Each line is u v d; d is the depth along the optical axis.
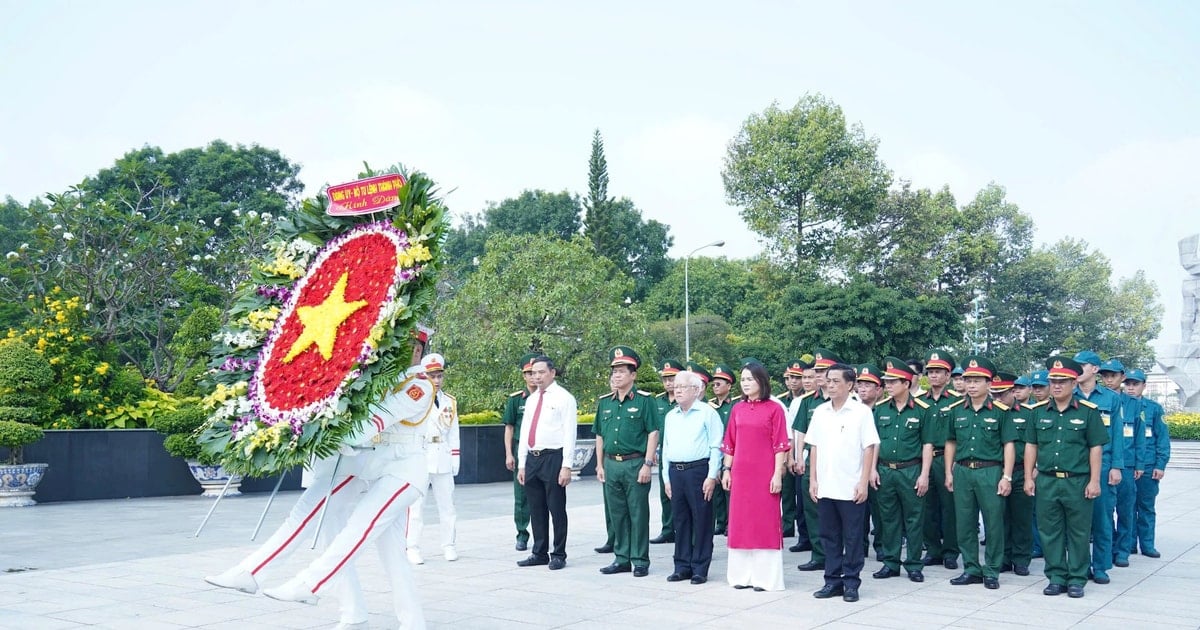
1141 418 10.76
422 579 9.24
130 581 9.01
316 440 5.86
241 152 41.22
